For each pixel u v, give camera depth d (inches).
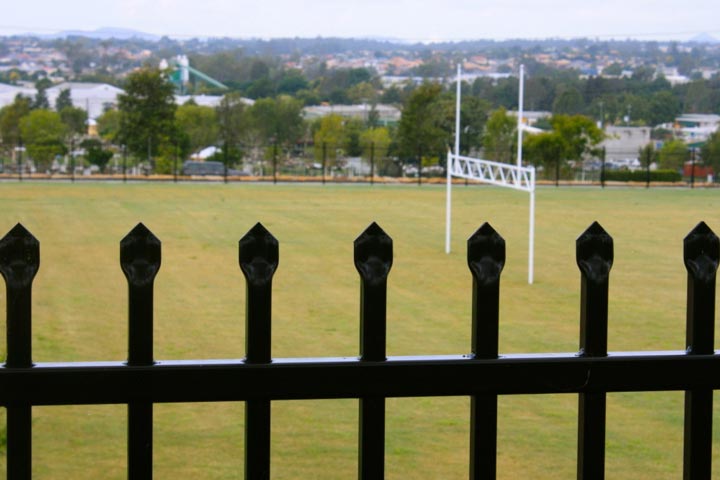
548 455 301.3
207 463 290.0
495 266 71.6
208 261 781.3
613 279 730.2
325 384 69.9
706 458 75.1
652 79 3944.4
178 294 621.6
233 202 1338.6
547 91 3489.2
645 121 3221.0
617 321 557.0
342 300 611.5
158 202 1311.5
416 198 1465.3
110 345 469.7
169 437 314.7
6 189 1466.5
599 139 2111.2
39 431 315.6
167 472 281.0
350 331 510.6
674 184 1893.5
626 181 1967.3
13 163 2208.4
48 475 275.7
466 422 336.2
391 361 70.2
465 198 1475.1
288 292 641.0
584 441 73.9
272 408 346.9
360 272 70.4
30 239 66.4
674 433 325.1
